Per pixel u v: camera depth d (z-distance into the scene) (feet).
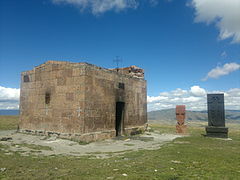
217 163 25.27
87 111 46.42
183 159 27.14
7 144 40.45
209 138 52.13
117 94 57.88
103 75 52.70
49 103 52.29
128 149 37.93
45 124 52.42
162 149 35.14
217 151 33.55
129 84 64.08
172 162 25.48
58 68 51.47
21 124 59.31
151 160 26.58
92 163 25.59
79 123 45.60
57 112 50.08
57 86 51.06
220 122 55.52
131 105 64.49
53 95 51.62
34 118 55.62
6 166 23.32
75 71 47.98
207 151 33.19
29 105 57.82
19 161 26.22
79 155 31.86
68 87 48.80
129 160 27.04
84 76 46.39
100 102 50.88
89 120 46.88
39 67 56.34
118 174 19.99
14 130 64.95
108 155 31.94
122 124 60.08
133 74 71.56
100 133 49.60
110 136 53.06
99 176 19.43
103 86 52.39
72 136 46.14
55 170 22.11
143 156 29.63
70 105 47.83
